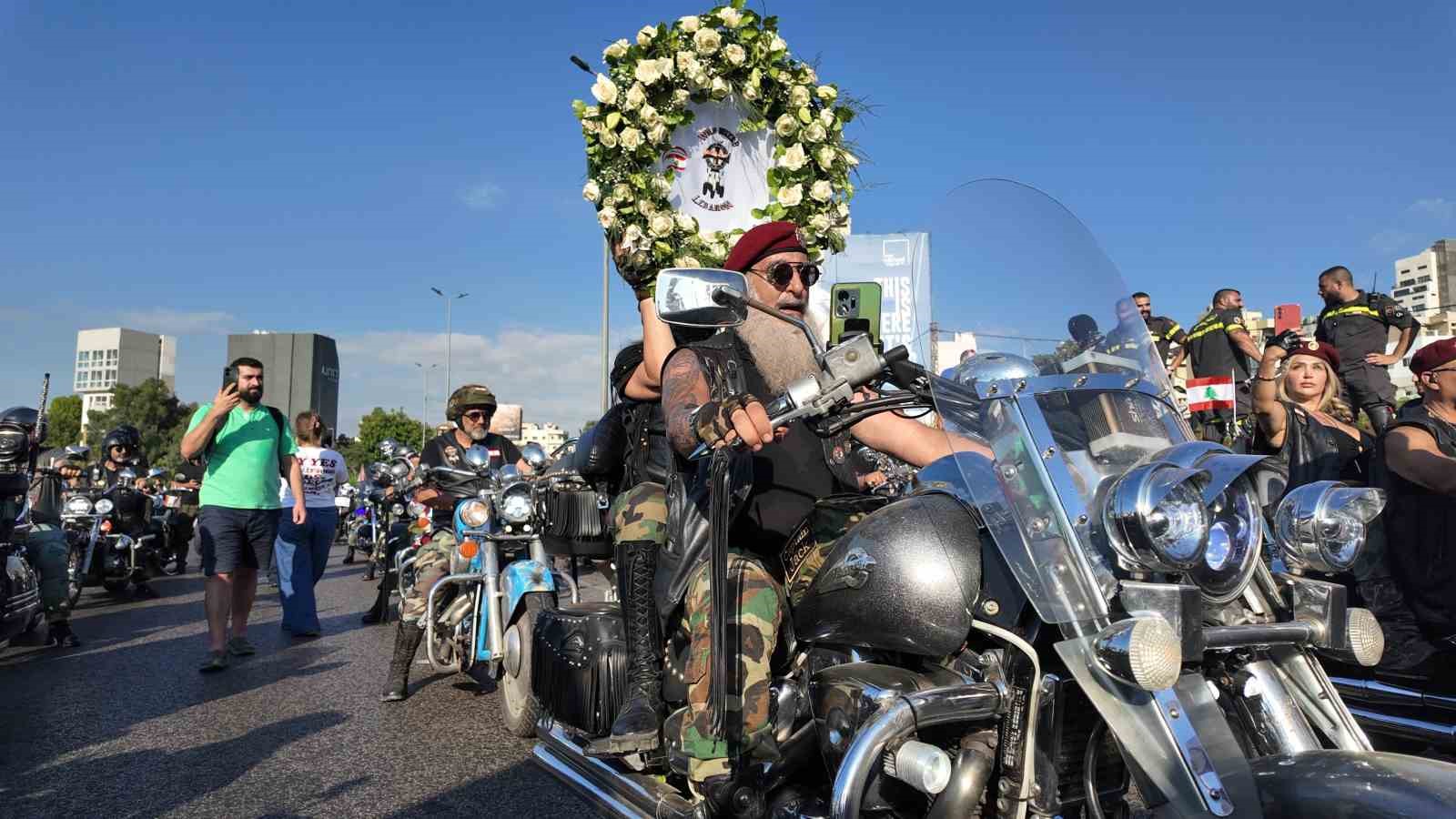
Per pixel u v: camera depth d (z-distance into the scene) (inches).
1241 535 75.8
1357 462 163.9
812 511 99.7
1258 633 75.2
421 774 158.2
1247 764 69.3
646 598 111.8
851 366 82.9
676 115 144.6
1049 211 95.7
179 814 139.3
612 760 124.0
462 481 206.7
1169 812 68.4
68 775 157.5
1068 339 87.9
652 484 116.4
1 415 204.5
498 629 191.2
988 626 80.4
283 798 146.6
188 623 328.2
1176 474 70.0
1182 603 69.3
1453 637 129.9
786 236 110.4
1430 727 127.3
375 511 470.6
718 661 88.7
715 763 96.7
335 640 290.8
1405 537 134.1
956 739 82.7
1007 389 81.7
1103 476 77.4
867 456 114.6
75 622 337.7
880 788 80.7
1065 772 80.2
